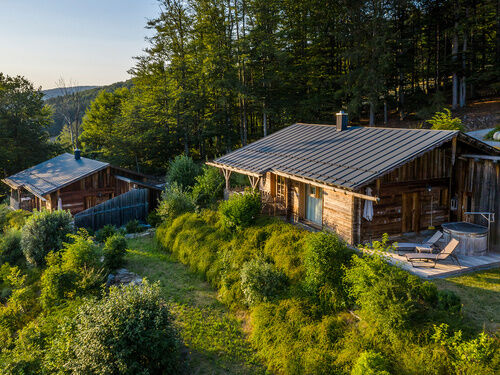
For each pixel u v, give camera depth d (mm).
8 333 12570
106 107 58906
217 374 9781
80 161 30938
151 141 37875
